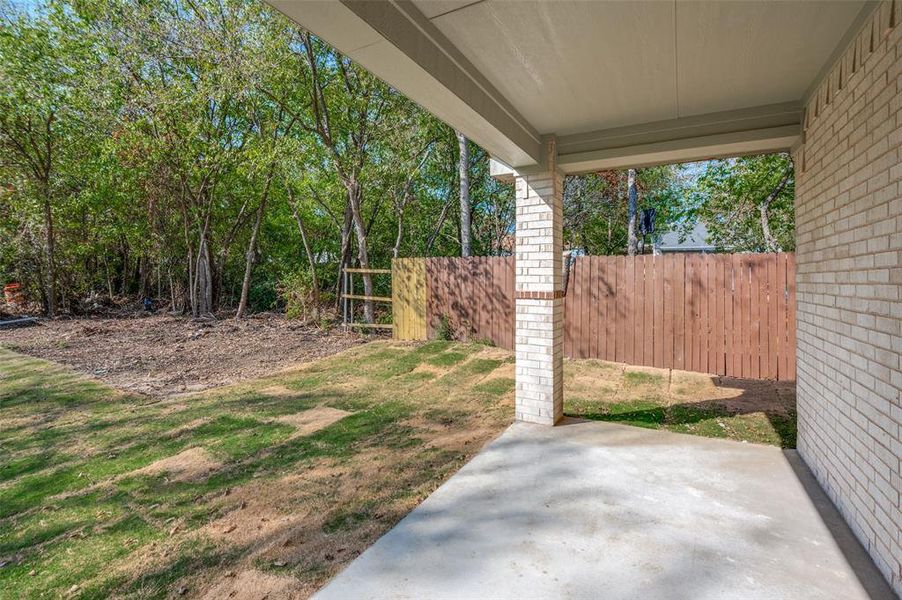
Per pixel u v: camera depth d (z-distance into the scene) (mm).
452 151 13008
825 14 2322
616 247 13703
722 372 6359
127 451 3740
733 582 2090
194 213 12742
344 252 11625
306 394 5438
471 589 2051
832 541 2424
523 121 3775
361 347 8258
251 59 8875
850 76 2529
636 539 2443
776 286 6035
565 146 4211
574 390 5645
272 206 13914
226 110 11602
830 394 2879
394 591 2045
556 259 4352
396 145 10203
